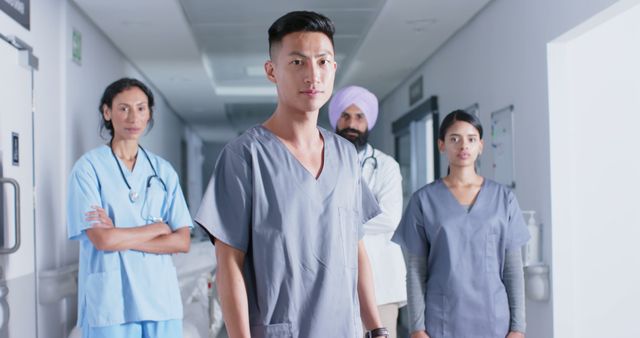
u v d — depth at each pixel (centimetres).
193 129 1237
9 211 304
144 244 257
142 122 267
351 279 145
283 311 139
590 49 366
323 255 140
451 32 526
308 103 138
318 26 137
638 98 364
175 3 436
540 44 373
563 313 356
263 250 139
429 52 598
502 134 430
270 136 144
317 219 141
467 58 506
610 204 361
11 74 313
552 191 360
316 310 139
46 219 371
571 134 363
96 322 249
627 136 362
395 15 476
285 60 137
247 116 1134
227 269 140
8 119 308
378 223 264
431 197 246
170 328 262
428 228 243
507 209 242
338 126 277
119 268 254
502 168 432
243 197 141
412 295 243
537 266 359
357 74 700
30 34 351
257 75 807
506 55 424
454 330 236
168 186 275
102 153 264
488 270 238
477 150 246
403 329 616
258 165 141
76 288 381
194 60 614
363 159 271
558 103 364
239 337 136
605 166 362
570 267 357
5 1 313
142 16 463
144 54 588
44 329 358
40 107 366
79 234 255
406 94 723
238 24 568
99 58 500
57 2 402
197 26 575
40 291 350
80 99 443
